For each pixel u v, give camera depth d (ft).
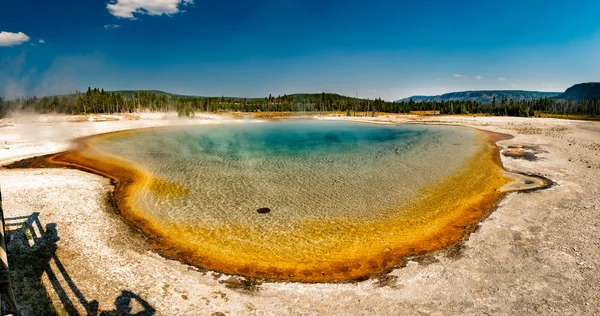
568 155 97.86
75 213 50.78
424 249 41.16
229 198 62.28
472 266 36.09
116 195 62.69
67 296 29.99
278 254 40.93
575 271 34.09
